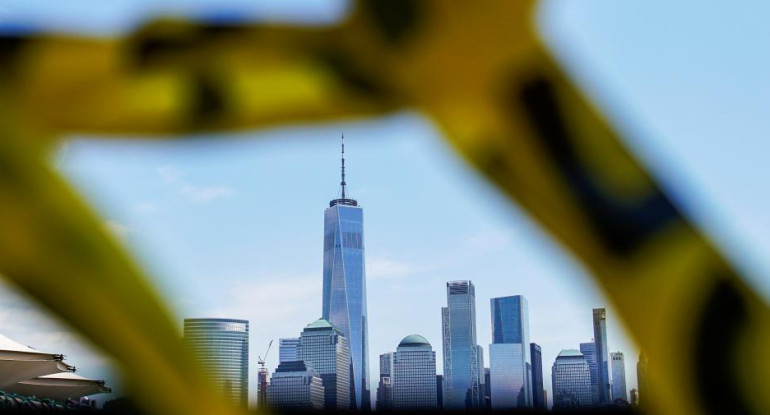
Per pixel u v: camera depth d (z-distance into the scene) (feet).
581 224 27.32
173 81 26.55
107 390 21.18
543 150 28.78
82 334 20.94
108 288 21.16
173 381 21.67
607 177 28.25
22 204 20.94
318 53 28.30
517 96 28.55
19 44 23.70
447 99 28.81
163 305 21.79
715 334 26.68
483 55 27.66
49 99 24.08
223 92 27.37
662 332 26.48
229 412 22.56
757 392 25.91
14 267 20.44
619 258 27.91
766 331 26.68
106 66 24.88
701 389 26.20
